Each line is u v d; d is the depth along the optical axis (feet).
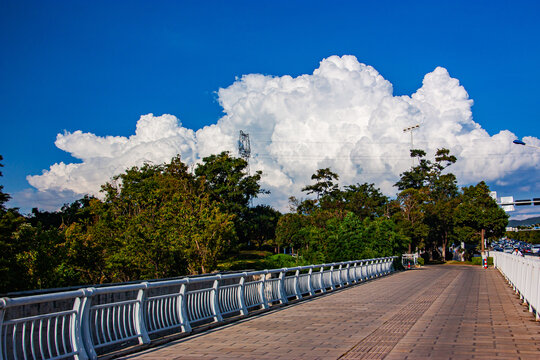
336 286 78.74
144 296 30.42
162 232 117.60
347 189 343.26
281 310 48.88
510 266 82.17
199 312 37.29
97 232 120.26
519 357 24.35
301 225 264.11
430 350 26.50
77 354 24.21
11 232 81.20
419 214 264.93
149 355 26.84
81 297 25.17
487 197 247.09
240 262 139.44
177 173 172.86
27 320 21.52
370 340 30.27
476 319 39.52
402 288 77.51
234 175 207.31
